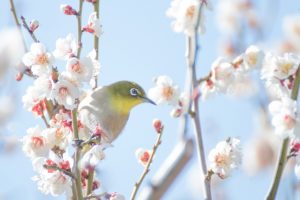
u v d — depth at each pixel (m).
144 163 11.79
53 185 10.74
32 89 11.48
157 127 11.23
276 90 10.45
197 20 11.17
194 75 11.22
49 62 10.95
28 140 11.27
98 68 11.27
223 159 10.91
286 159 9.98
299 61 10.38
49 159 10.75
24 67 11.48
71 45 11.21
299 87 10.55
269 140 12.77
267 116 12.52
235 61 11.69
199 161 10.96
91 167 10.77
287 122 9.91
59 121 11.43
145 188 12.65
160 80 11.45
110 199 10.68
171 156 12.79
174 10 12.02
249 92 12.48
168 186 12.58
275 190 9.84
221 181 13.01
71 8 11.18
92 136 10.97
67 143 11.31
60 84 10.75
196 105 11.17
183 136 12.80
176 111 11.30
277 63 10.41
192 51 11.53
